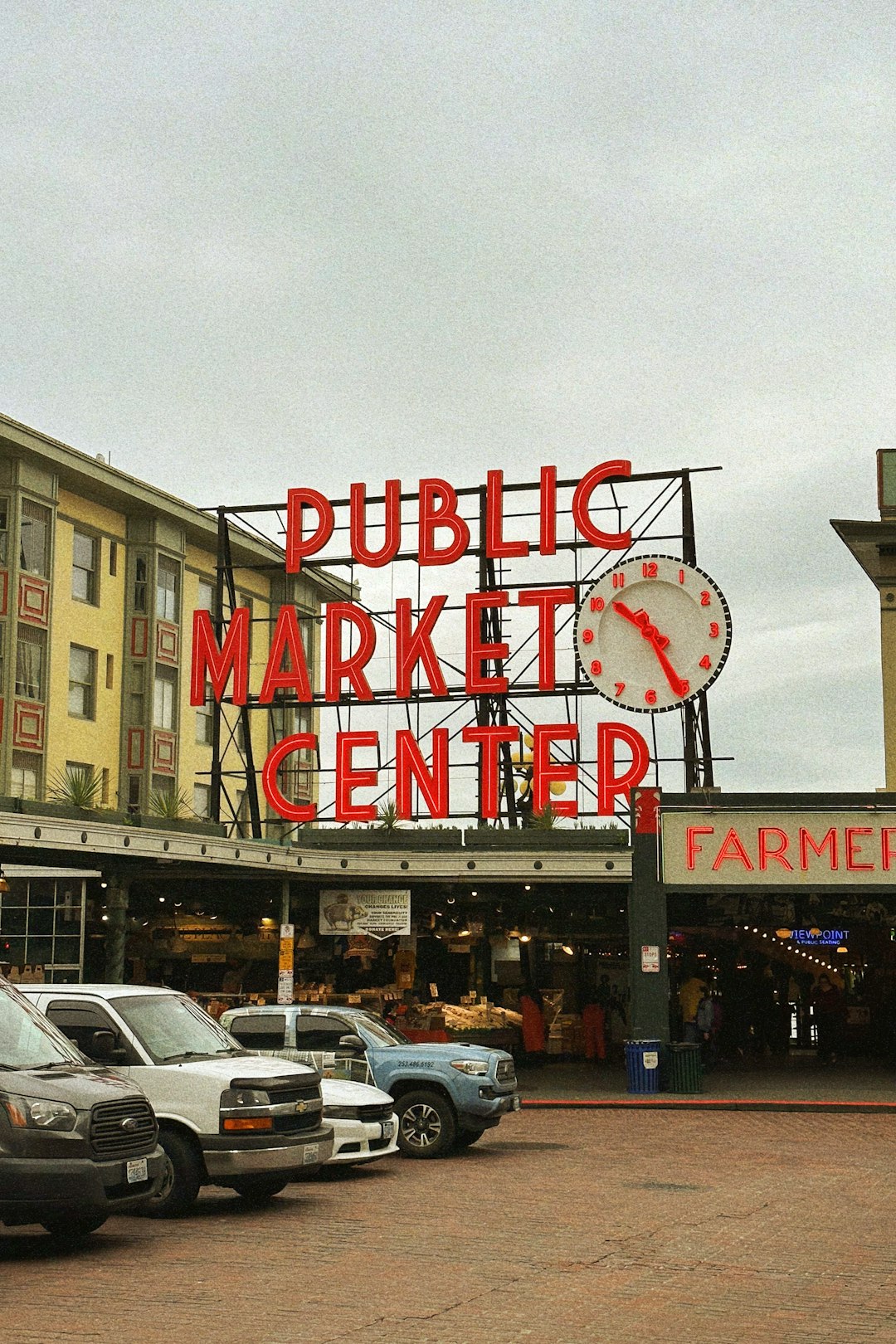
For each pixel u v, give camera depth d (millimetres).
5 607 38406
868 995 38812
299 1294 9938
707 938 39125
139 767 42938
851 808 29219
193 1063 13820
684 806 29578
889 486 31906
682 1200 14516
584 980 36000
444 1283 10336
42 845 23500
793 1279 10516
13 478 38875
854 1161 17891
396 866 30281
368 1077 18656
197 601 47031
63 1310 9430
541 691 37000
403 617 38250
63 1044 12484
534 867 30031
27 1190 10719
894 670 31484
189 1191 13289
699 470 37531
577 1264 11078
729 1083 29250
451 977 34562
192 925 34344
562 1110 25406
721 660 35531
